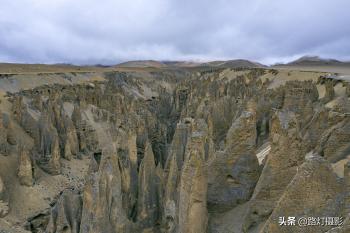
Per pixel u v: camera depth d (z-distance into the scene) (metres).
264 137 41.97
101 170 25.05
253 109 36.72
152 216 28.14
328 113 30.20
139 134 46.50
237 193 22.16
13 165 46.12
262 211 18.95
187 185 20.09
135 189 31.41
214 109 51.69
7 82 83.69
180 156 33.97
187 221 20.09
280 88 52.94
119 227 24.95
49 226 28.95
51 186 46.88
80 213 28.81
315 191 14.33
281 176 18.72
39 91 82.81
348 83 56.59
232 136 22.28
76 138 58.38
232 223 20.77
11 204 41.12
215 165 22.75
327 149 24.39
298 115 37.66
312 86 50.16
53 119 58.44
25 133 54.44
